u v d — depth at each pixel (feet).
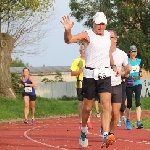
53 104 104.01
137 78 55.06
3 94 113.60
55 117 92.17
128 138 44.88
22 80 72.74
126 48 175.63
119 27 176.35
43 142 42.57
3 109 93.56
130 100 54.54
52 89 166.30
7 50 116.37
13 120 83.41
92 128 57.41
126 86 54.75
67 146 38.96
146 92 168.76
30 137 47.93
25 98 72.13
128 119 54.54
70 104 108.47
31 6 118.11
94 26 34.83
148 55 177.06
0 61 114.93
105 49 34.81
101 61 34.78
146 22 180.34
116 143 40.63
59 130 56.70
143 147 37.93
